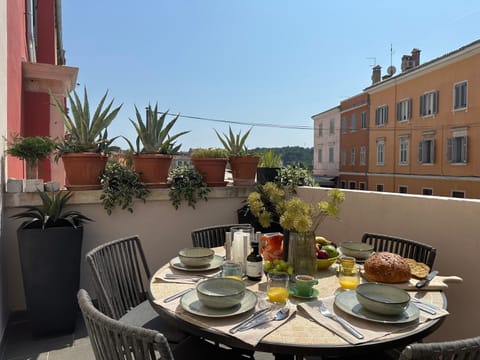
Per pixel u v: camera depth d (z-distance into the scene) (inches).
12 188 109.0
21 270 109.0
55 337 101.6
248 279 71.0
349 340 45.1
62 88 201.5
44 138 116.6
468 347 35.2
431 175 692.7
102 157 122.1
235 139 153.2
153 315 79.1
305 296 59.2
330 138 1128.8
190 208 139.3
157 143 132.6
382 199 112.3
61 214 111.5
